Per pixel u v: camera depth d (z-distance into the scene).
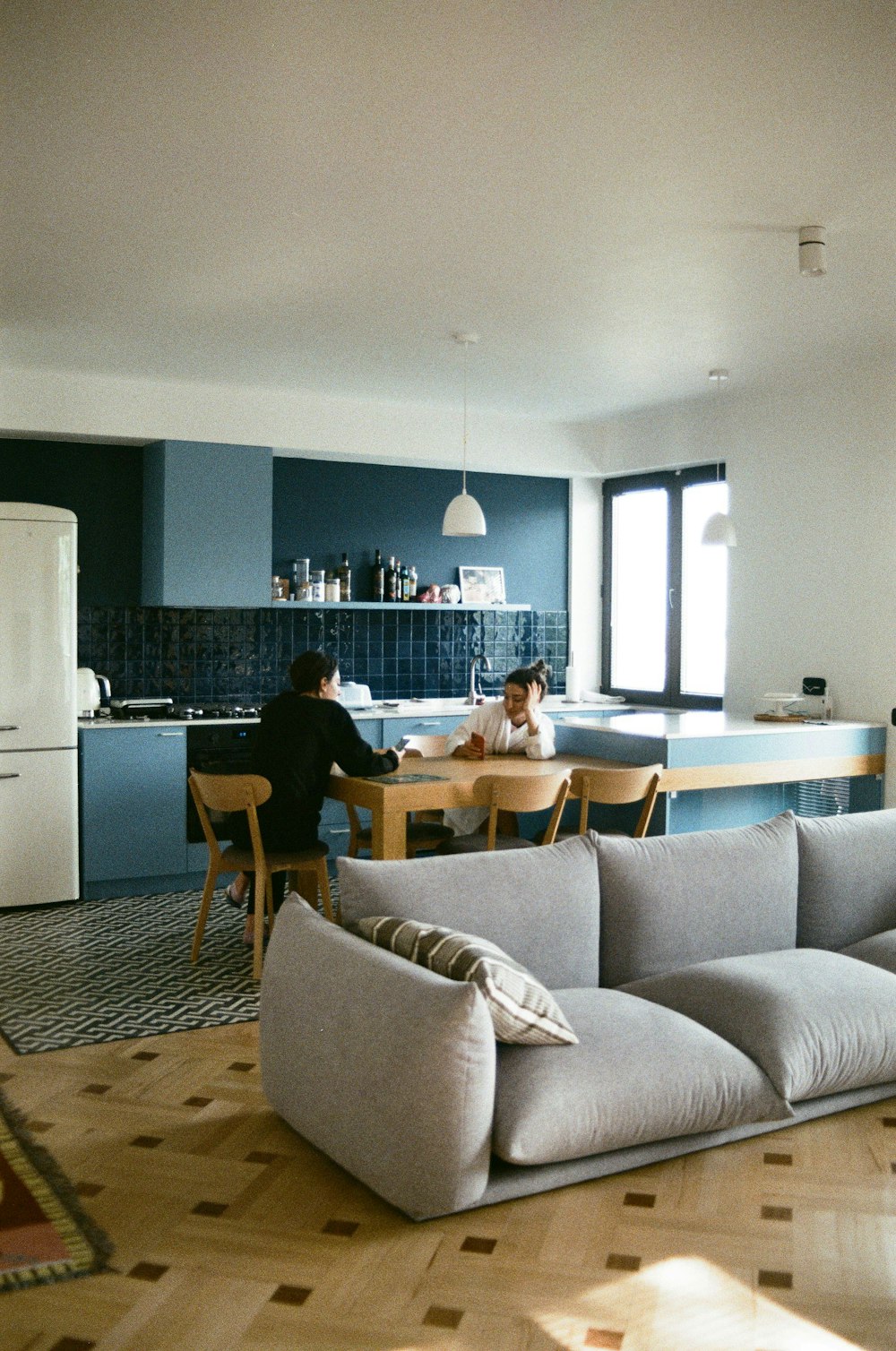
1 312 5.27
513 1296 2.57
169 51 2.88
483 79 3.02
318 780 5.13
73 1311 2.51
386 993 3.00
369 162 3.57
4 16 2.71
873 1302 2.58
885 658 6.36
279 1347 2.39
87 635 7.04
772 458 7.00
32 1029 4.34
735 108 3.18
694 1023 3.38
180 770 6.54
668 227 4.14
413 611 8.05
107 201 3.91
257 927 4.98
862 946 4.14
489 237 4.26
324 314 5.32
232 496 6.93
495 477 8.29
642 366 6.40
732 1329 2.47
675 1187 3.09
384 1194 2.93
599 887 3.83
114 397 6.66
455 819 5.63
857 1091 3.62
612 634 8.56
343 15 2.70
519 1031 3.06
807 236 4.12
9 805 6.04
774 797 6.36
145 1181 3.11
